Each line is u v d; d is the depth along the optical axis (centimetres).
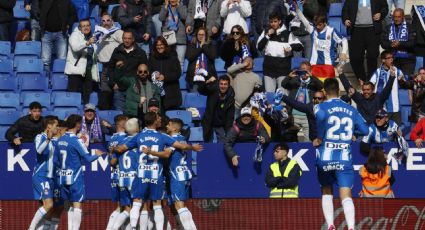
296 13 5606
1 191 5069
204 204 4434
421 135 5000
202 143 5016
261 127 4931
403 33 5534
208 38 5566
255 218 4412
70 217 4347
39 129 5075
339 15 5972
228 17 5697
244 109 4950
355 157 4903
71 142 4312
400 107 5422
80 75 5625
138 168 4238
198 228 4431
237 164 4938
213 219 4428
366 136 4875
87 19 5641
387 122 4891
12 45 6200
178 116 5328
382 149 4638
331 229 3953
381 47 5875
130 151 4294
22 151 5056
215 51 5453
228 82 5112
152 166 4238
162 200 4438
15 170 5066
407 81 5353
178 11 5788
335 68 5603
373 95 4903
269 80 5412
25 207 4453
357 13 5528
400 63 5556
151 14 5919
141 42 5866
